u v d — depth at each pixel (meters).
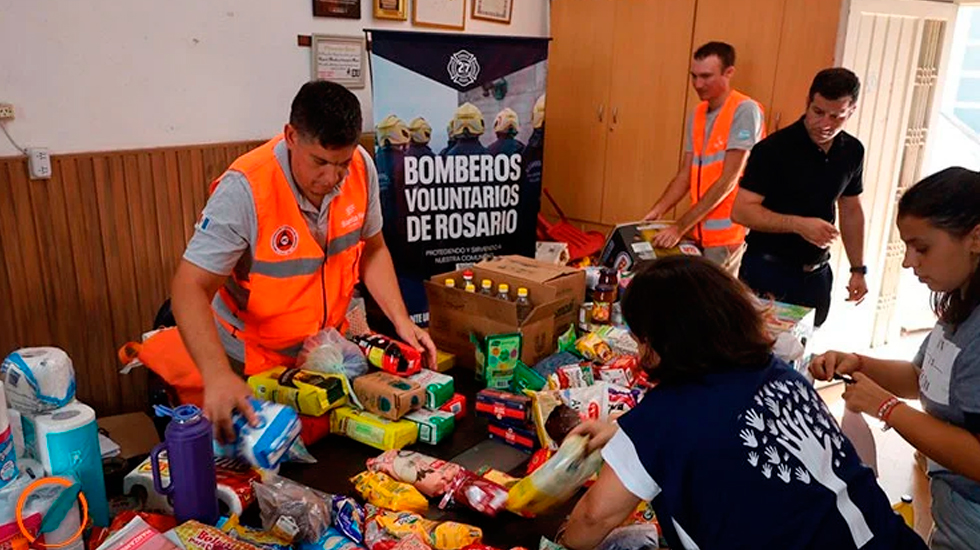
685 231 3.19
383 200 3.14
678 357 1.16
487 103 3.23
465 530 1.29
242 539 1.25
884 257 4.14
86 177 2.83
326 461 1.60
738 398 1.14
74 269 2.87
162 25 2.94
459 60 3.13
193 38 3.05
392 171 3.12
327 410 1.66
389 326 2.81
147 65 2.93
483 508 1.39
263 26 3.28
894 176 3.97
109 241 2.95
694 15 3.93
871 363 1.77
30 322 2.78
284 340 1.87
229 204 1.69
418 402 1.70
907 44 3.70
